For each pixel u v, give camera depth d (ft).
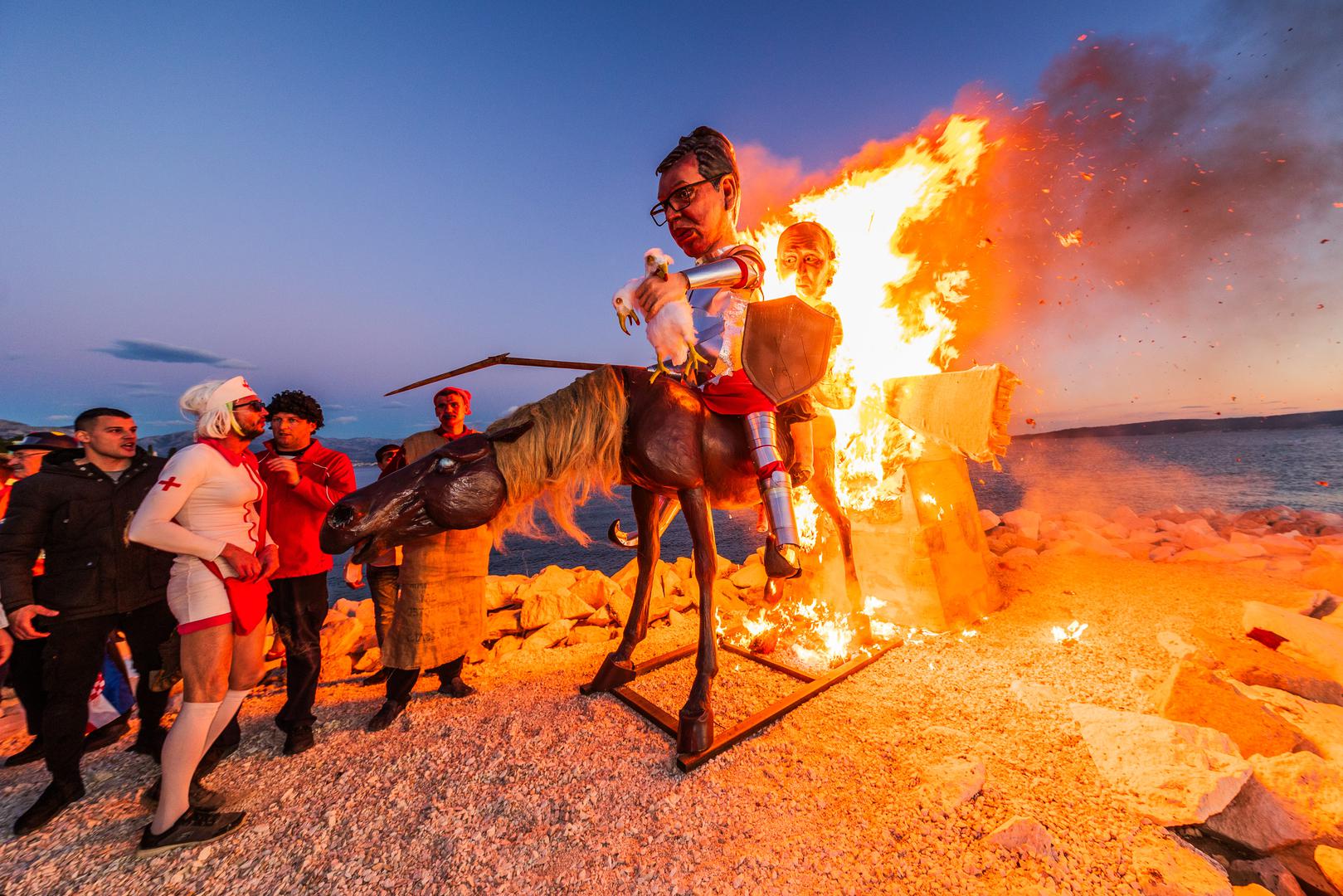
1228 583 13.97
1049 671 10.12
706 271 7.11
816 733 8.48
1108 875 5.47
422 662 9.66
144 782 8.28
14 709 11.01
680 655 11.76
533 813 6.95
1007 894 5.30
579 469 8.71
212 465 6.99
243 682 7.48
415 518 7.93
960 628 12.30
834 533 13.38
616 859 6.11
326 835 6.77
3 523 7.57
